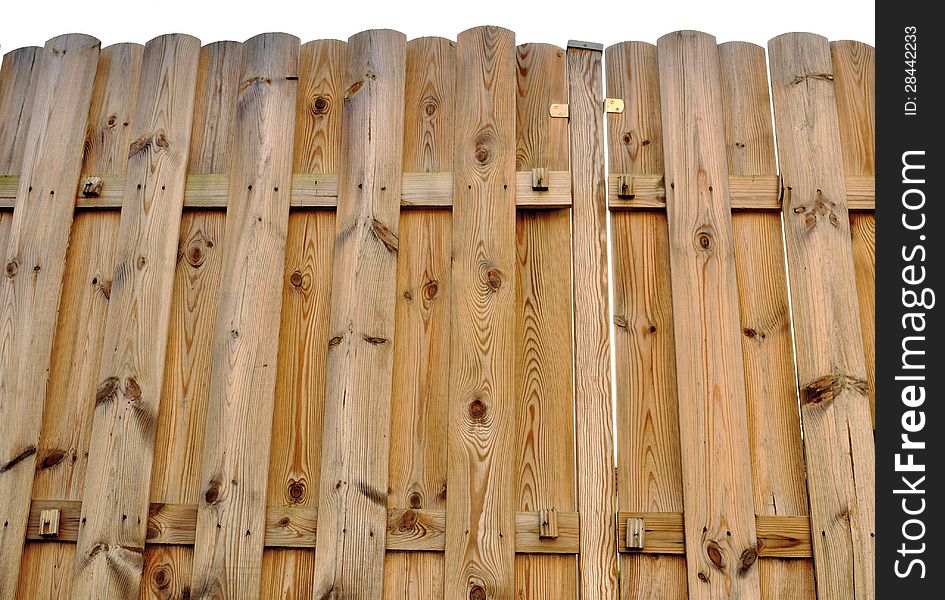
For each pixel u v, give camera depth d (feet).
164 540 6.50
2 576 6.46
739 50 7.62
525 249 7.09
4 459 6.72
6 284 7.13
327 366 6.78
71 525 6.58
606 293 6.89
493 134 7.32
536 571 6.36
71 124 7.59
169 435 6.77
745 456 6.48
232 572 6.36
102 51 7.90
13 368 6.91
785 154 7.23
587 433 6.56
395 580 6.38
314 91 7.65
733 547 6.30
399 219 7.16
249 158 7.35
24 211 7.32
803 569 6.32
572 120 7.39
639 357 6.79
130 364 6.87
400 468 6.61
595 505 6.40
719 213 7.06
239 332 6.88
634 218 7.16
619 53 7.68
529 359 6.82
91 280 7.20
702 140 7.27
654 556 6.38
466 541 6.37
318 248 7.18
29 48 7.97
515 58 7.68
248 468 6.57
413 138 7.43
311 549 6.47
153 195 7.29
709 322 6.77
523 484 6.55
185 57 7.75
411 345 6.89
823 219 7.04
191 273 7.16
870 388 6.71
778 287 6.95
